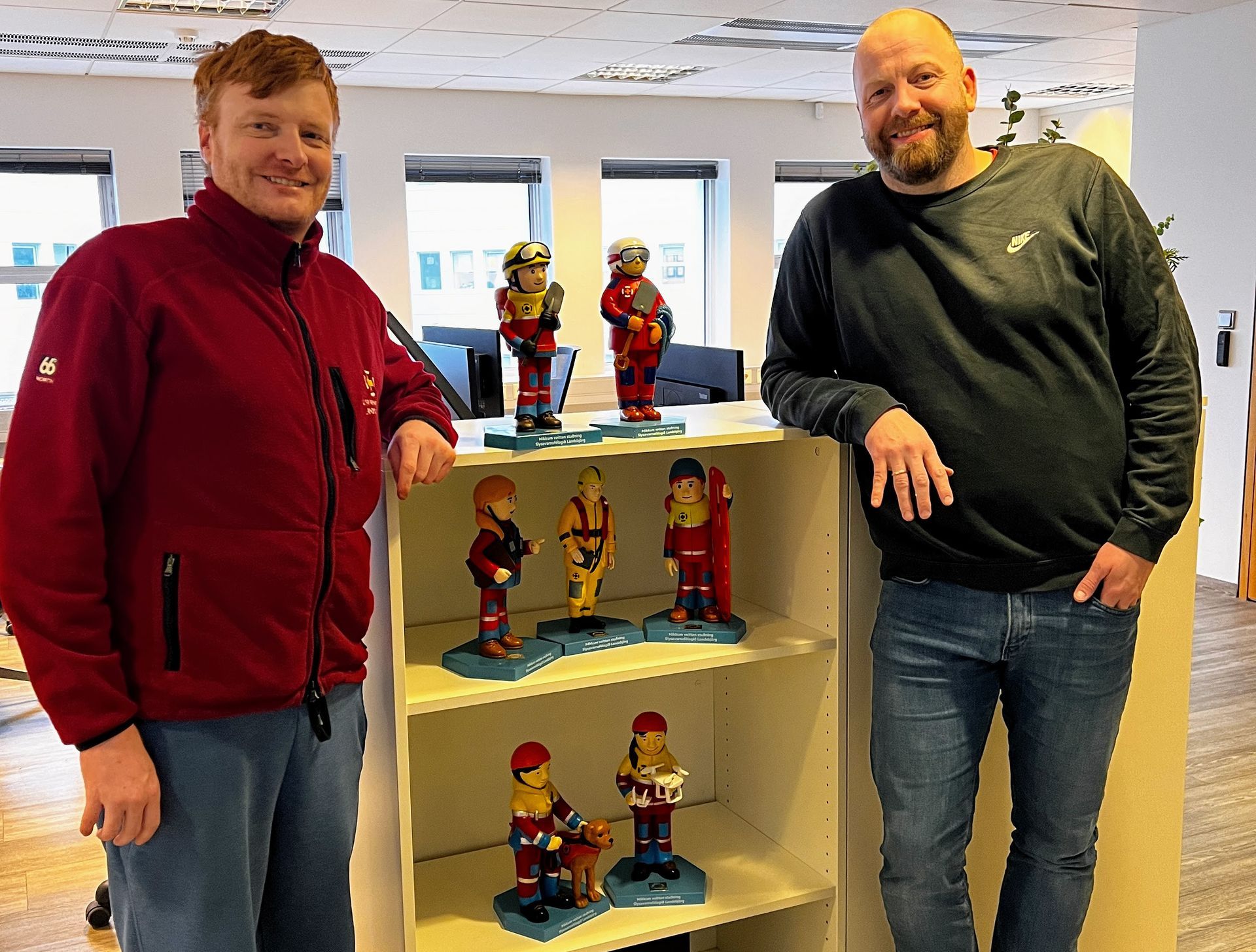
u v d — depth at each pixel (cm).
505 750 209
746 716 217
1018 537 163
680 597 191
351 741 146
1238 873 274
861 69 165
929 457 156
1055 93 823
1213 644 465
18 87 611
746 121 796
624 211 802
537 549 175
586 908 182
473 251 763
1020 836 180
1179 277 577
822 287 180
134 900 131
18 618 118
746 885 194
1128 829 209
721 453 215
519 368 165
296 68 126
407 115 705
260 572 129
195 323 125
